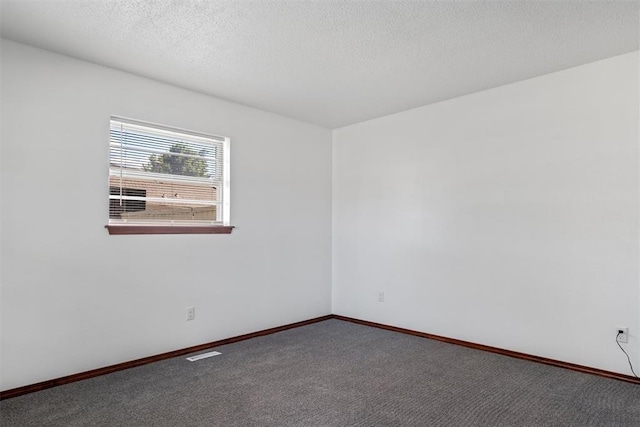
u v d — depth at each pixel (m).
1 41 2.47
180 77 3.13
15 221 2.50
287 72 3.05
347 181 4.62
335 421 2.13
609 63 2.84
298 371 2.89
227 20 2.28
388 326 4.16
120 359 2.94
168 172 3.35
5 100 2.48
